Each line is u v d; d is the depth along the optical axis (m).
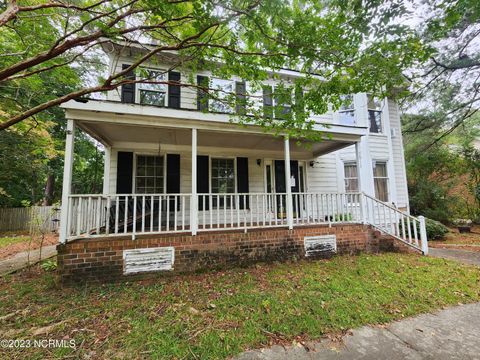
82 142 14.78
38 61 3.05
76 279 4.08
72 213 4.52
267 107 4.30
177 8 3.13
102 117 4.56
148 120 4.84
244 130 5.52
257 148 7.77
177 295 3.64
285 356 2.36
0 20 2.60
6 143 8.56
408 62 3.21
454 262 5.38
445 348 2.48
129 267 4.34
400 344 2.55
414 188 12.33
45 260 5.66
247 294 3.63
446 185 11.92
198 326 2.81
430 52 3.09
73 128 4.42
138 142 6.77
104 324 2.87
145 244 4.47
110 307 3.28
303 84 3.90
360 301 3.45
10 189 13.16
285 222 7.18
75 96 3.42
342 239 5.99
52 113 11.48
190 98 7.11
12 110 6.82
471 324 2.95
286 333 2.71
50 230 10.65
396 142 9.34
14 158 9.38
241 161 7.85
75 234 4.60
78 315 3.07
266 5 2.83
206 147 7.48
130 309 3.22
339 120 8.81
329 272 4.66
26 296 3.66
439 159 11.88
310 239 5.68
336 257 5.72
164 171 7.02
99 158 17.86
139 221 6.45
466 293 3.79
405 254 6.04
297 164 8.47
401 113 10.79
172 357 2.32
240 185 7.78
